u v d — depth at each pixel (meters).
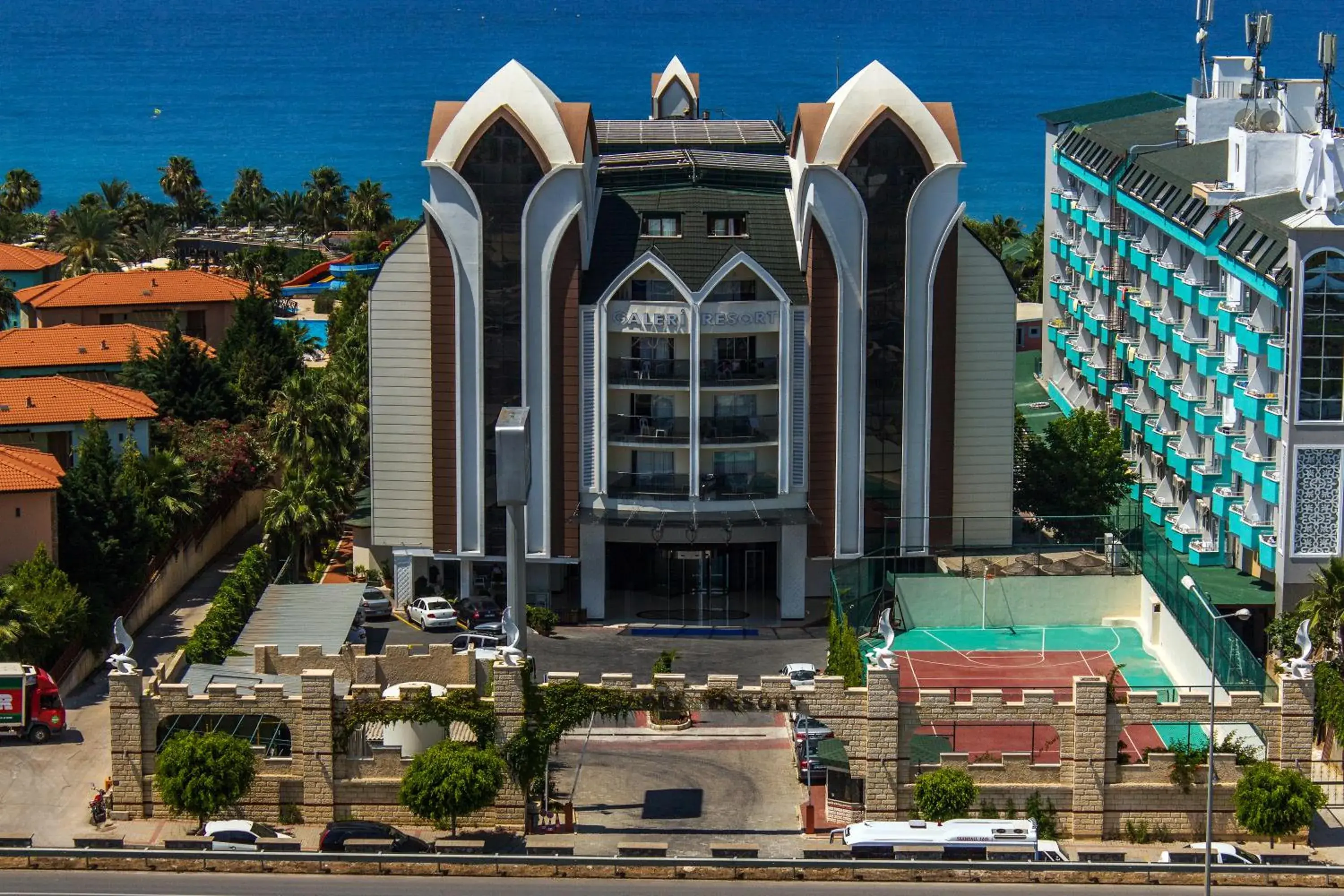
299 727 88.69
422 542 124.12
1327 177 110.88
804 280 120.31
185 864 81.00
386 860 80.88
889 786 87.88
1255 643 111.44
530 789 90.19
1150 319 130.50
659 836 87.50
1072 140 154.88
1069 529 125.19
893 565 121.81
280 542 127.81
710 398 120.81
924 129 118.19
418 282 121.19
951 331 120.81
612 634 120.06
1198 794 87.19
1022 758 87.69
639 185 125.50
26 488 109.69
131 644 90.06
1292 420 106.38
